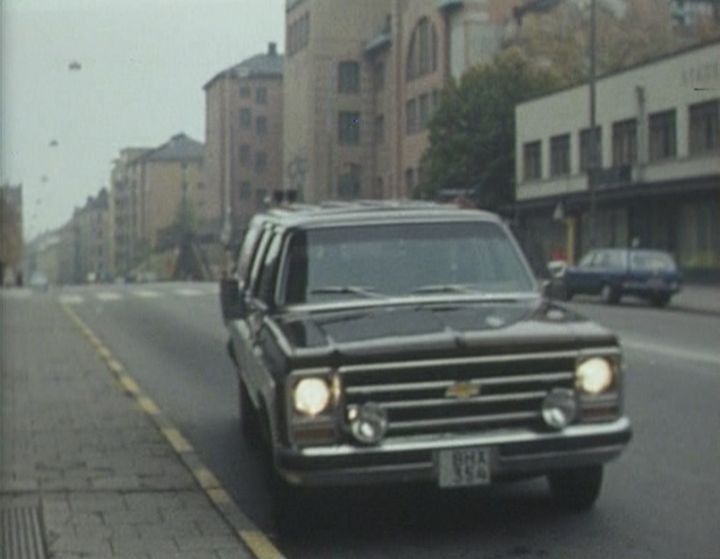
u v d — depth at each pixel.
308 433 7.19
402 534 7.89
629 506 8.48
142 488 9.11
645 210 44.47
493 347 7.33
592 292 34.47
